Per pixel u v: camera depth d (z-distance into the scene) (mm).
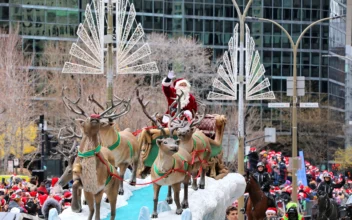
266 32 99938
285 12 100438
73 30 90062
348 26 115750
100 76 64875
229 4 97250
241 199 38031
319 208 35094
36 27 88938
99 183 19109
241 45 42344
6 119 63938
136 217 21500
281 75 100062
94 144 19031
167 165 21125
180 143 22734
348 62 111062
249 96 43031
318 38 101250
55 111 67250
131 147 23188
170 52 78625
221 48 96312
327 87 100812
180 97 23562
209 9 96375
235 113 71938
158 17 94750
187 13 95875
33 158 63406
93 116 18812
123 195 23547
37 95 68875
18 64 71750
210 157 26250
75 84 66188
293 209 28766
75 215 21062
